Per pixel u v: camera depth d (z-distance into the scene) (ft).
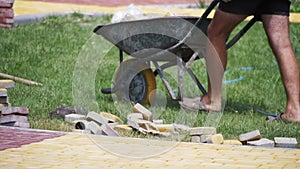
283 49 71.41
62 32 113.19
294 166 52.65
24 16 120.78
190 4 142.92
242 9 70.44
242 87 90.58
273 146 60.39
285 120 70.79
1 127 62.59
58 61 96.94
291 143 60.59
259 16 72.49
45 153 54.13
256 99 84.38
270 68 102.32
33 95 76.48
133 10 75.87
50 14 124.06
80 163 51.49
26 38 108.06
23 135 60.08
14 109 64.13
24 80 83.25
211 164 52.54
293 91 71.05
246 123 69.26
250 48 111.65
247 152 56.95
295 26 118.32
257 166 52.29
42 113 69.00
